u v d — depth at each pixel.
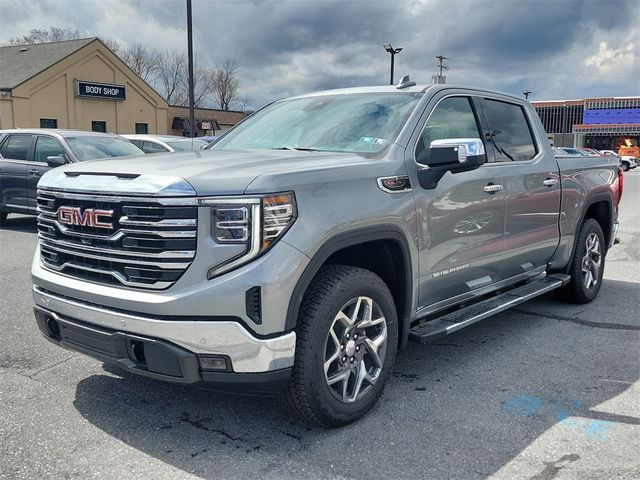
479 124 4.71
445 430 3.45
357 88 4.80
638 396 3.96
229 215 2.98
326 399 3.29
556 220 5.49
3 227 11.42
